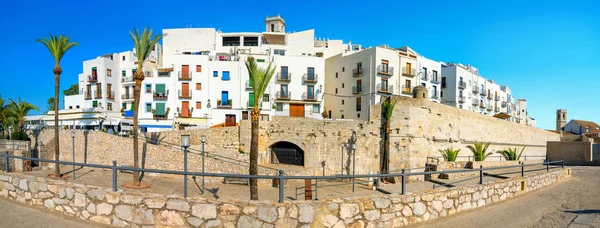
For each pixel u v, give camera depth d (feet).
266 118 133.08
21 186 31.24
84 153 89.61
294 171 87.51
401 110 90.33
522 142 139.95
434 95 173.68
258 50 179.22
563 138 207.92
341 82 168.35
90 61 173.68
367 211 27.22
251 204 24.21
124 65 180.14
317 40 212.02
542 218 32.91
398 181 86.43
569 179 65.31
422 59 168.35
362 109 154.92
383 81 151.84
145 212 24.94
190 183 71.05
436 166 70.85
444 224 30.30
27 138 110.22
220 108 155.53
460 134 102.17
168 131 104.12
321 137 98.99
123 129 116.88
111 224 25.76
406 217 29.43
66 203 28.02
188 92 155.33
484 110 223.30
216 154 90.74
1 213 27.78
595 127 266.77
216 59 163.94
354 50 208.33
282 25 225.76
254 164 43.80
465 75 199.00
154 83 157.89
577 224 30.45
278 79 159.22
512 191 44.37
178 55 156.25
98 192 26.53
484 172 66.69
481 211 35.47
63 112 123.24
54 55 65.62
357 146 95.45
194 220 24.20
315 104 163.02
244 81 157.99
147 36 59.98
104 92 169.99
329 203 25.79
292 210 24.45
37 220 26.40
